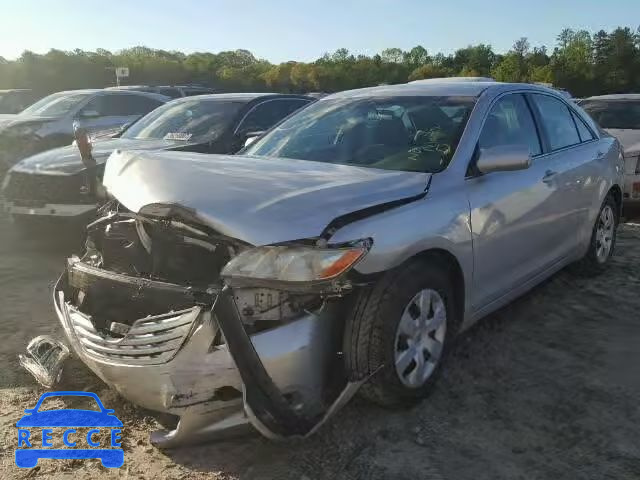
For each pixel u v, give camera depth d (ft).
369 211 9.99
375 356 9.89
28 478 9.36
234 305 8.94
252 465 9.66
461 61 360.07
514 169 11.82
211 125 24.53
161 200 10.02
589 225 16.78
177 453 9.98
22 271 19.49
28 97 60.59
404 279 10.19
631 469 9.35
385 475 9.35
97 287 10.50
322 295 9.36
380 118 13.98
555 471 9.36
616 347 13.50
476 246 11.84
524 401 11.31
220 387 9.12
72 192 20.31
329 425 10.62
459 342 13.78
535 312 15.49
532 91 15.44
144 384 9.48
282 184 10.46
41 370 11.59
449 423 10.64
